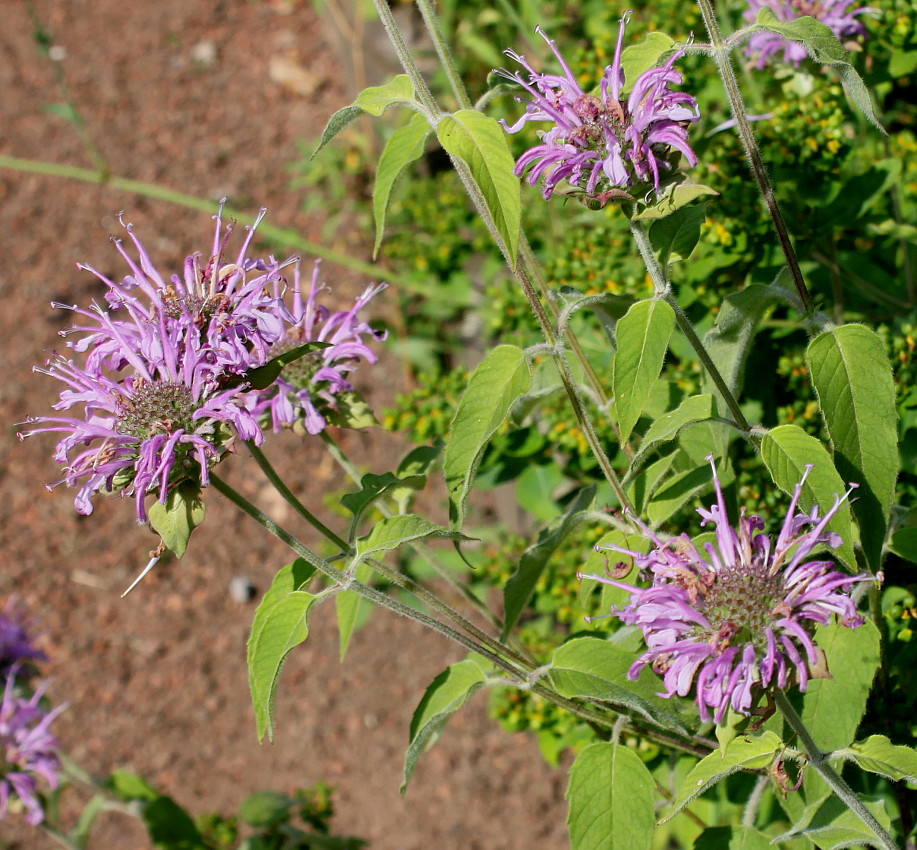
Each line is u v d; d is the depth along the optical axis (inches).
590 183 22.5
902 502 26.3
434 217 37.6
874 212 28.5
